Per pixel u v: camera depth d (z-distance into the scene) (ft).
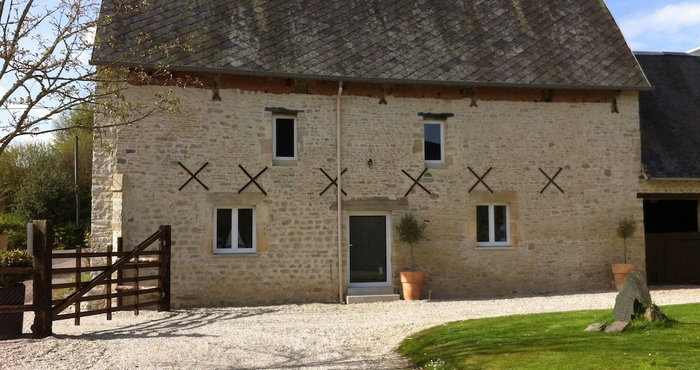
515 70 44.21
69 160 115.75
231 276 39.65
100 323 30.89
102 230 37.96
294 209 40.91
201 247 39.27
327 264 41.11
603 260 45.21
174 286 38.60
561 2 51.08
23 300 26.66
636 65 46.78
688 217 50.06
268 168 40.68
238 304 39.55
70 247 94.17
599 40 48.44
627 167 46.01
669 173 45.83
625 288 25.85
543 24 48.70
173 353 23.48
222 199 39.70
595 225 45.21
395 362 22.52
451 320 31.04
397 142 42.65
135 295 33.42
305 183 41.16
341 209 41.39
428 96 43.32
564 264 44.55
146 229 38.32
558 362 20.21
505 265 43.73
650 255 49.01
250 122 40.55
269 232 40.42
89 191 108.37
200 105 39.75
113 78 28.19
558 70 45.01
